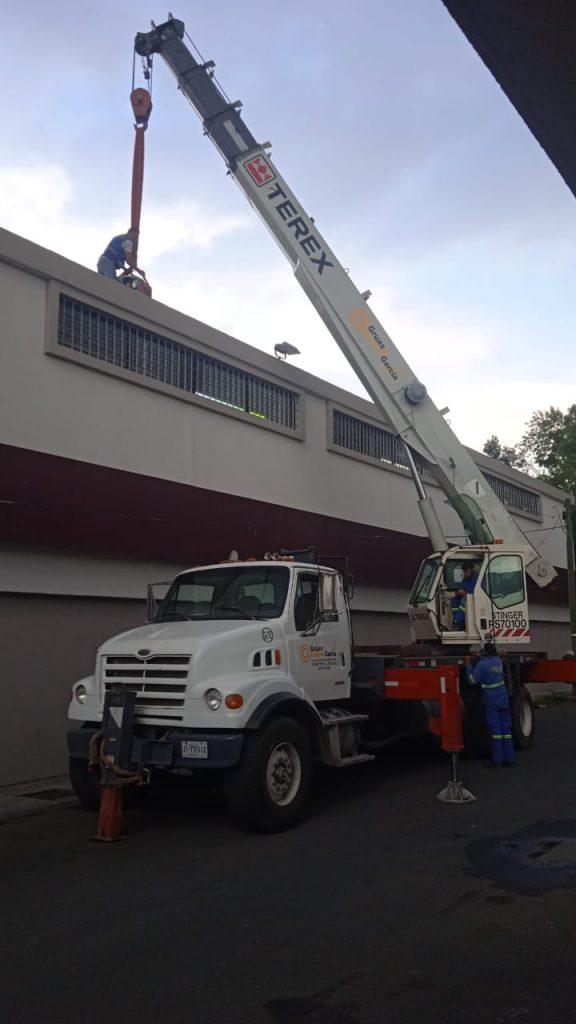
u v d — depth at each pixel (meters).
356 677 10.46
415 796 9.84
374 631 19.05
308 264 15.08
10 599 10.98
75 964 4.86
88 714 8.59
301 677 9.02
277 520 15.53
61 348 11.65
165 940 5.22
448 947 5.07
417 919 5.55
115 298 12.61
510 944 5.11
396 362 15.11
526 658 14.02
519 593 13.61
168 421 13.57
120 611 12.57
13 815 8.97
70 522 11.44
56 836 8.05
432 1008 4.26
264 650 8.55
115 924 5.52
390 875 6.58
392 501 19.92
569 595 27.64
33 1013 4.23
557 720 19.59
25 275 11.34
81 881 6.51
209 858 7.15
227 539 14.23
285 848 7.47
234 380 15.35
